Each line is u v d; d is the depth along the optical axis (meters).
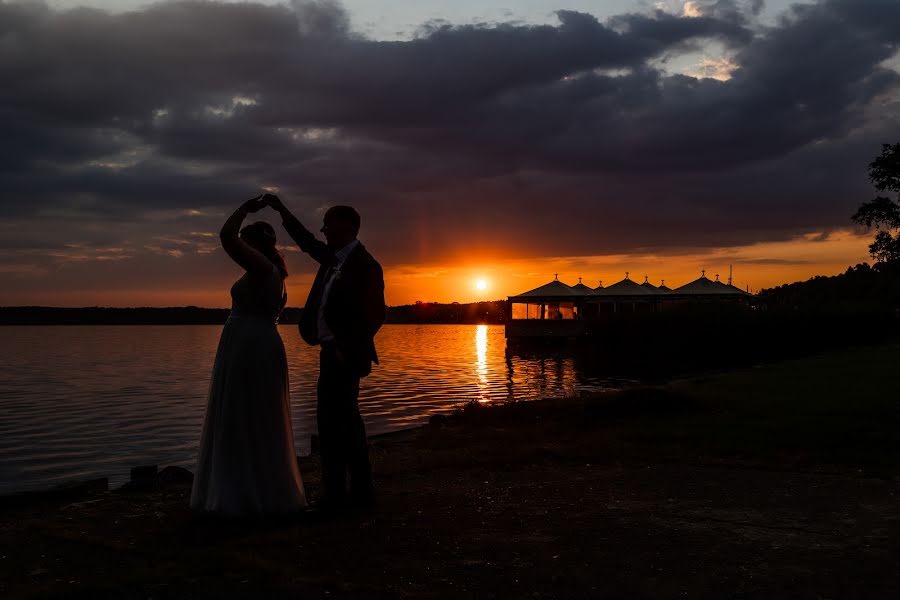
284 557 3.53
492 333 140.00
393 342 83.69
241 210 4.45
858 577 3.19
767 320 31.80
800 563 3.39
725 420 8.14
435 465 6.09
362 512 4.45
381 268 4.55
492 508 4.53
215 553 3.53
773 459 6.18
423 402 20.62
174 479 5.77
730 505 4.55
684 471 5.72
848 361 18.28
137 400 23.36
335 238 4.56
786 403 9.42
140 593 3.01
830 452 6.35
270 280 4.52
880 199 52.69
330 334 4.46
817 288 75.31
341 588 3.07
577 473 5.71
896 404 9.02
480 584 3.15
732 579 3.18
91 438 15.26
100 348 70.44
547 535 3.90
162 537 3.89
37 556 3.55
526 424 8.87
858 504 4.55
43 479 10.93
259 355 4.43
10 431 16.41
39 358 51.72
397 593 3.03
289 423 4.60
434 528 4.05
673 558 3.48
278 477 4.39
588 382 25.70
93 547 3.70
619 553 3.57
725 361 30.91
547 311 56.94
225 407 4.36
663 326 35.41
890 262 56.72
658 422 8.26
